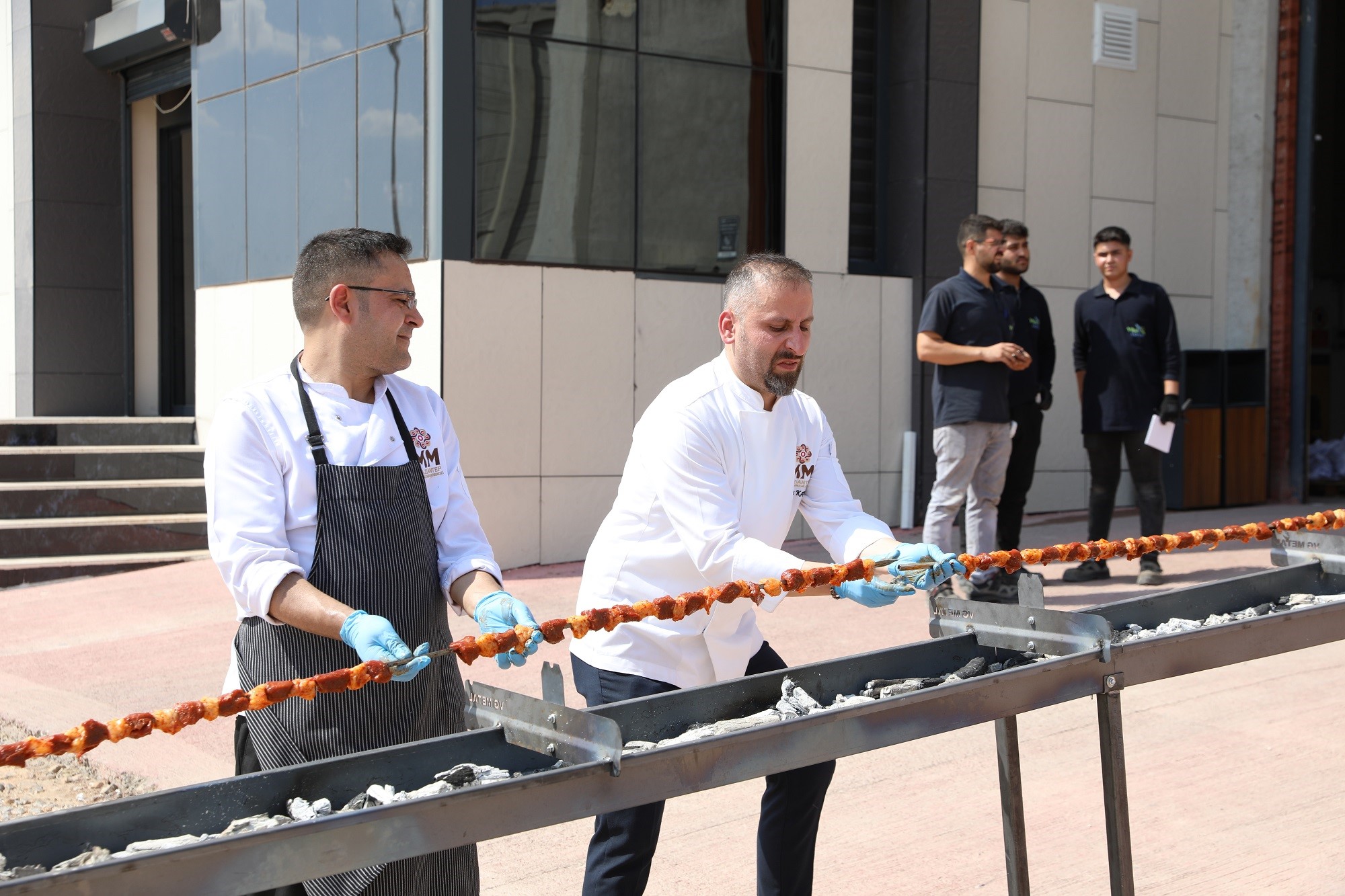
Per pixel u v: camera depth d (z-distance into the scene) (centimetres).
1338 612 311
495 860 383
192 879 176
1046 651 276
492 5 785
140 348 1249
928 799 430
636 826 273
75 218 1216
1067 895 354
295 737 245
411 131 798
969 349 671
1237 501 1073
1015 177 1005
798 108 907
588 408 832
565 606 708
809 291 284
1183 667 282
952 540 697
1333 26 1142
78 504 938
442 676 264
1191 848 387
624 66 836
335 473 247
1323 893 355
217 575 860
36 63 1185
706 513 280
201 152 1045
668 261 863
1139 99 1058
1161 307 738
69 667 622
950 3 952
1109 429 741
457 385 785
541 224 812
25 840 194
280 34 928
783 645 625
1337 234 1197
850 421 938
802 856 290
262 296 970
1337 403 1227
